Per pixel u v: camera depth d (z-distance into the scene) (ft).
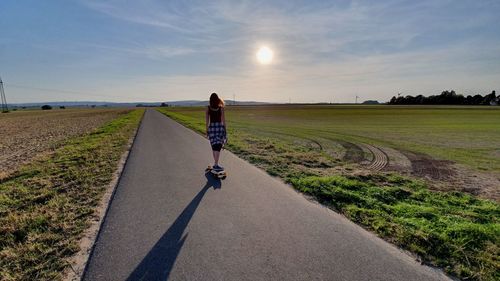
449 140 52.29
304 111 224.12
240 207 14.78
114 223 12.78
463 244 10.89
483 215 14.40
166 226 12.48
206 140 43.88
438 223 12.94
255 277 8.87
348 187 18.54
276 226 12.53
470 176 24.77
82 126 89.40
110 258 9.95
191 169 23.61
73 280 8.77
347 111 217.97
